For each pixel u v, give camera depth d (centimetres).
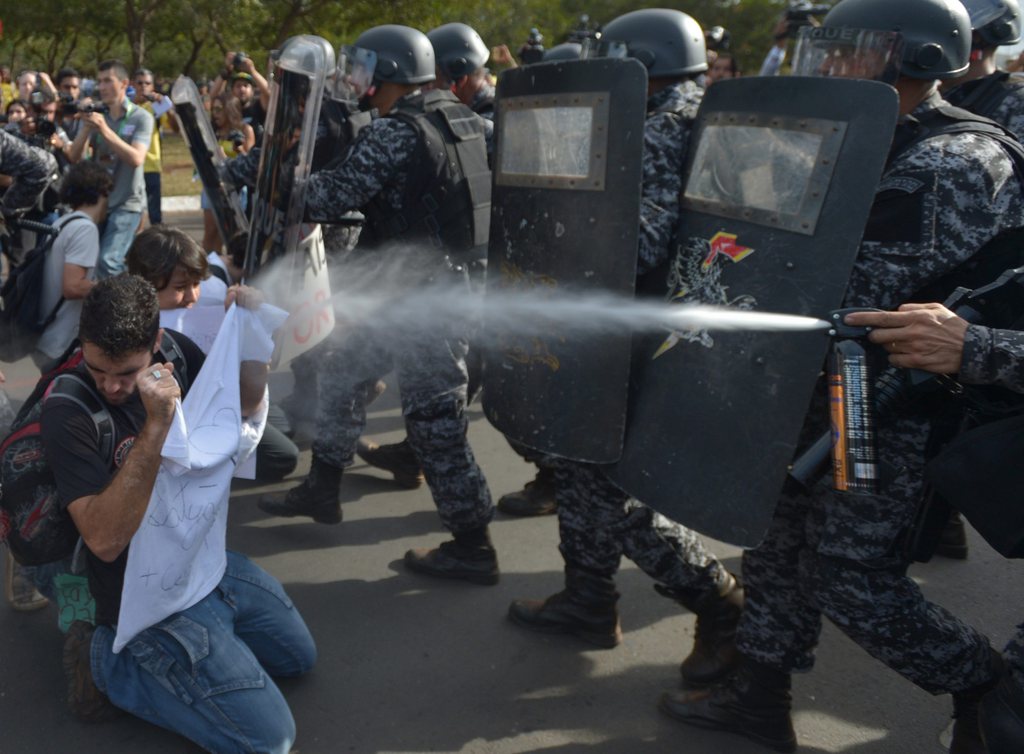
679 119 220
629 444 221
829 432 190
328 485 351
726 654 259
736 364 199
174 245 270
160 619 224
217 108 844
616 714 252
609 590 280
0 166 368
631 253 209
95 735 240
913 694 265
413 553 327
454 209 292
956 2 200
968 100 309
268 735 226
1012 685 180
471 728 245
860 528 200
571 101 214
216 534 240
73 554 231
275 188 274
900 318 176
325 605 304
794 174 191
